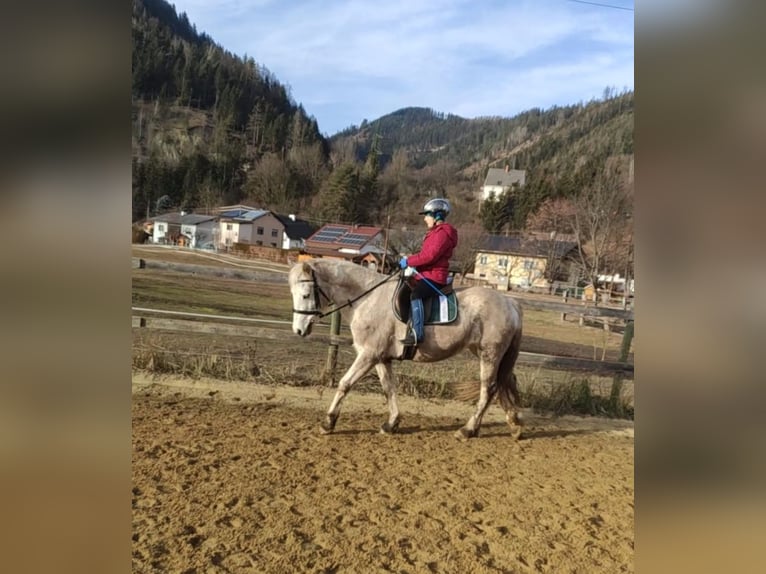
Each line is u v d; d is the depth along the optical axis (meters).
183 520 3.22
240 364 6.53
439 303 4.90
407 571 2.88
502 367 5.28
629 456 5.05
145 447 4.29
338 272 4.91
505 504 3.79
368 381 6.63
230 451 4.34
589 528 3.50
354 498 3.70
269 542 3.06
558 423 6.10
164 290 11.41
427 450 4.79
